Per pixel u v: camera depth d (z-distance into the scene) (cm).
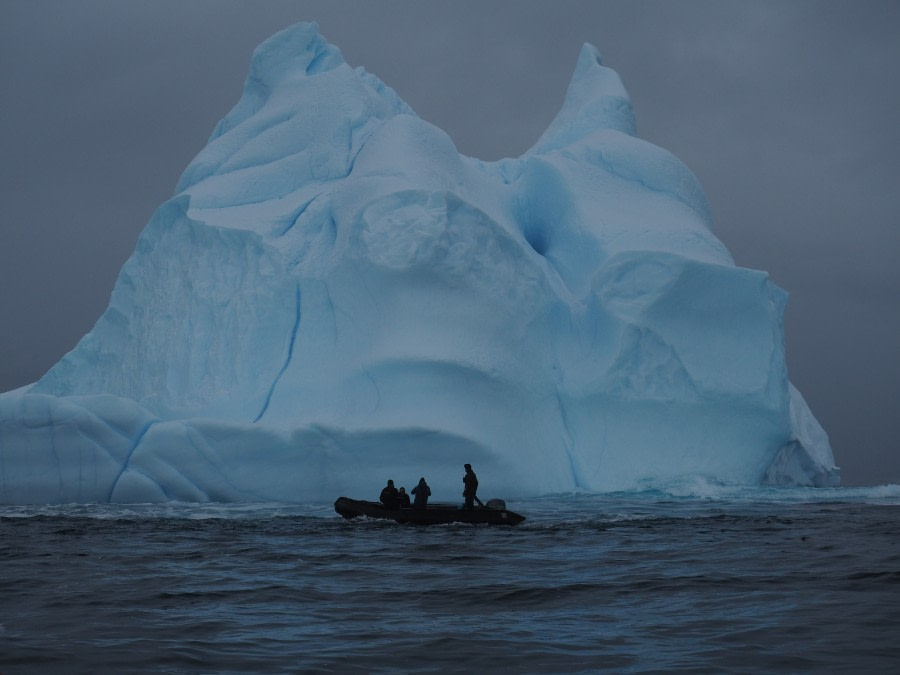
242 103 5250
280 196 4728
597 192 4656
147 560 2106
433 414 3697
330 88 4959
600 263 4312
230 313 4259
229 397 4075
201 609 1550
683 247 4369
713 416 4150
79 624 1434
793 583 1759
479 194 4666
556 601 1619
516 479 3778
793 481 5022
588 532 2611
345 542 2419
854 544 2311
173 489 3616
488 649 1279
